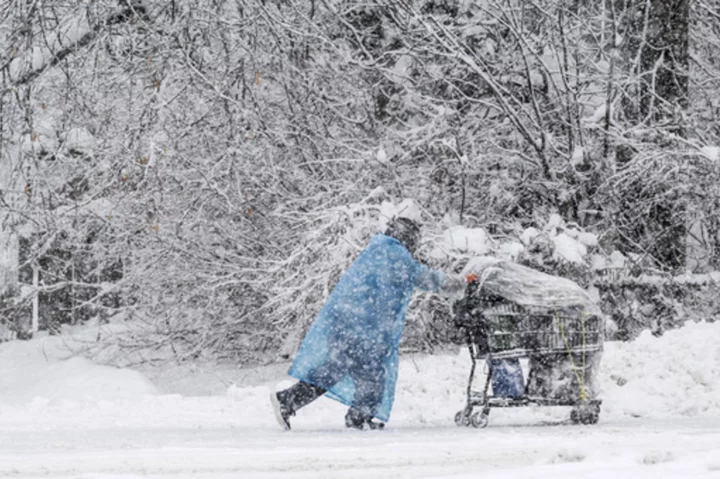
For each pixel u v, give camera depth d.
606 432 12.30
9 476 8.44
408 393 18.14
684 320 26.48
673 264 27.55
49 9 26.88
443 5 28.64
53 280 27.38
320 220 24.81
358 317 13.55
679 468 8.49
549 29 27.56
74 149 26.25
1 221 26.83
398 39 28.42
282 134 25.64
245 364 26.25
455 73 27.55
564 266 22.55
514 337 14.06
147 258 25.92
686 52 28.83
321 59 26.83
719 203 26.62
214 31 26.06
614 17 27.23
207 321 26.44
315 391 13.45
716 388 17.45
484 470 9.01
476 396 14.25
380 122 27.20
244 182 25.86
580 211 26.59
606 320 24.89
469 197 27.61
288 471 8.89
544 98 28.28
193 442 11.21
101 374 21.30
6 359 25.97
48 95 26.58
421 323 24.41
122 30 26.52
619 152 27.45
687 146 26.31
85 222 26.17
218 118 25.77
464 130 27.44
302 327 23.83
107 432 12.84
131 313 27.17
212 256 25.78
